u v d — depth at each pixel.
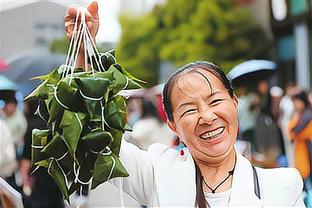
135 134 6.04
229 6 22.72
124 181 2.49
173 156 2.47
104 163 2.22
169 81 2.41
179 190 2.40
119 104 2.28
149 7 27.66
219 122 2.33
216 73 2.38
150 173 2.48
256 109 9.35
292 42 19.47
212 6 22.59
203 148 2.35
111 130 2.26
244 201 2.36
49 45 19.41
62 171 2.27
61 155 2.22
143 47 24.95
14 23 19.75
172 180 2.41
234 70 12.53
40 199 5.33
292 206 2.39
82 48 2.40
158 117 6.61
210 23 22.61
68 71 2.35
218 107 2.33
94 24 2.43
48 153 2.22
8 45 19.67
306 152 7.92
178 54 22.98
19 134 6.61
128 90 2.33
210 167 2.41
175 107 2.38
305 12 17.64
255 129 8.79
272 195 2.38
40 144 2.29
